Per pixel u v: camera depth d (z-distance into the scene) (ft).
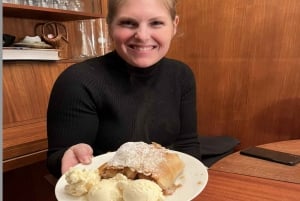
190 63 6.91
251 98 6.56
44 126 4.63
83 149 2.45
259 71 6.37
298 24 5.87
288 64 6.12
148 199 1.72
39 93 5.06
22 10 4.60
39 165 5.97
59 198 1.92
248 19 6.22
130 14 2.74
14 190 5.73
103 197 1.80
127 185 1.79
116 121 2.98
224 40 6.50
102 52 6.48
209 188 2.22
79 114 2.84
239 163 2.66
